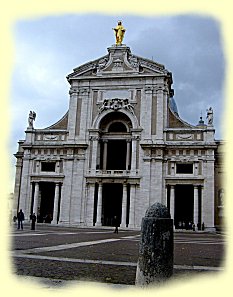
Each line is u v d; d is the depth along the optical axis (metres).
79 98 71.56
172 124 69.25
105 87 70.81
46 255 16.73
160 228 9.52
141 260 9.52
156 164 65.50
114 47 71.62
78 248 21.41
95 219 67.56
